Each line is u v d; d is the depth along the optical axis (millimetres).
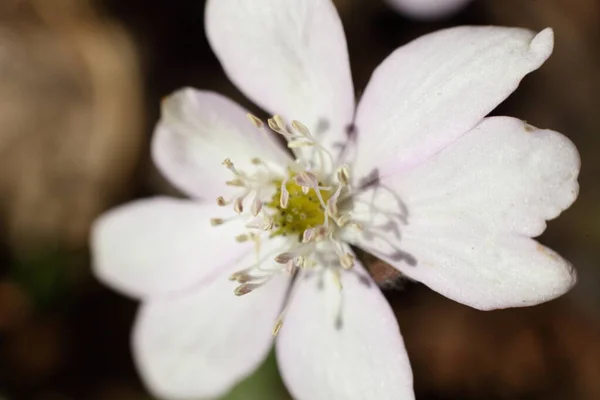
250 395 90
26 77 103
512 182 68
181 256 80
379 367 71
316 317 74
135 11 101
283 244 76
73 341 99
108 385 99
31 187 102
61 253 100
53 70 102
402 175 72
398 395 70
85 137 102
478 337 98
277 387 90
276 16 73
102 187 101
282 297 77
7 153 102
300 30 73
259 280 76
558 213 67
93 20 102
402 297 97
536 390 98
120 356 99
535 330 98
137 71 100
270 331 77
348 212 74
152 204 81
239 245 78
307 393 73
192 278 80
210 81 98
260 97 75
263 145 76
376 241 72
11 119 102
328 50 72
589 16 99
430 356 98
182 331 79
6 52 103
